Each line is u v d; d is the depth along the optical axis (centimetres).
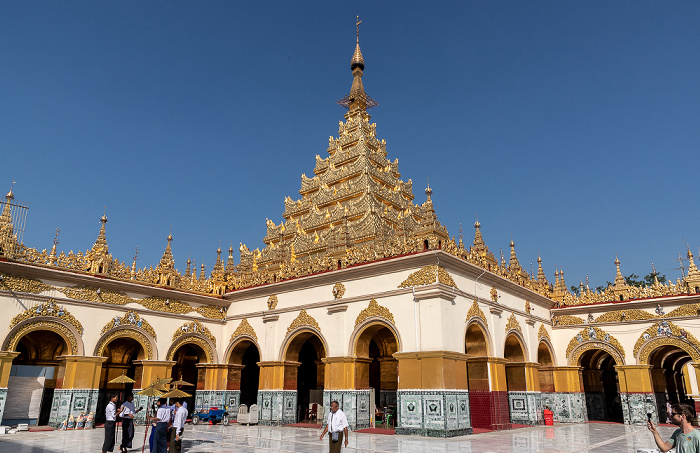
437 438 1650
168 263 2348
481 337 2020
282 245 3019
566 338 2608
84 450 1398
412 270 1881
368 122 3753
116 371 2350
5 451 1370
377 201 3070
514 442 1593
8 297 1833
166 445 1236
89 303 2039
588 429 2116
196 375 2677
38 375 1991
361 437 1697
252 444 1566
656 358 2539
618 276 2542
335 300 2075
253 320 2378
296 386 2234
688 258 2352
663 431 2034
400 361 1823
